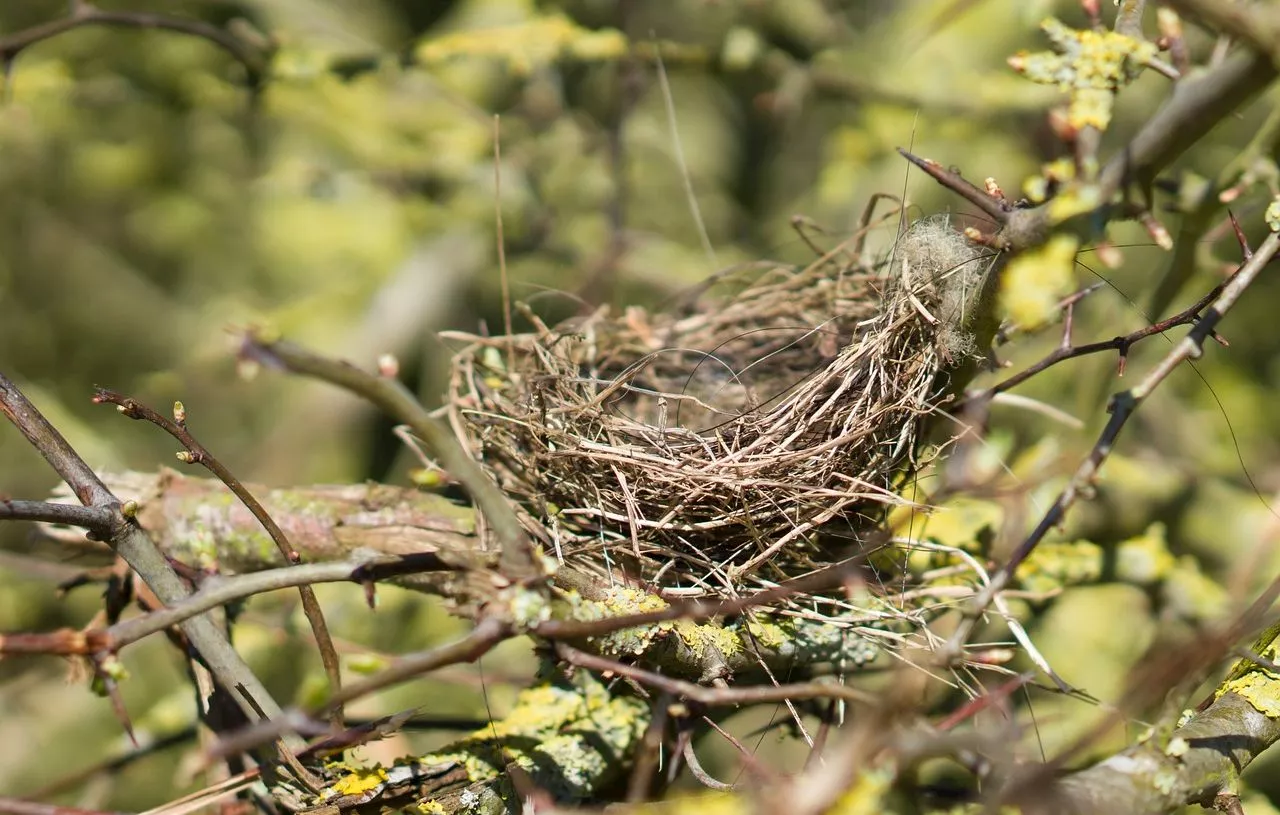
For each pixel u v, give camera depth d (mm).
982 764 3320
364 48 9570
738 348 5598
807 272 5426
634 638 3877
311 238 10898
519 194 9266
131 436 11109
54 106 9242
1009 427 6598
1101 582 5816
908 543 4195
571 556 4285
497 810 4195
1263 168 3750
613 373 5562
